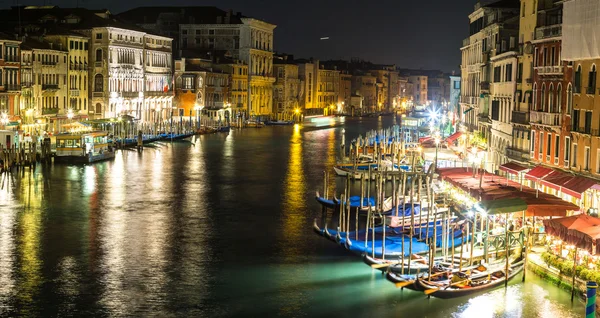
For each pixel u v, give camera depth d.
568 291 35.34
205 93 148.00
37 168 75.25
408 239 42.59
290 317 33.81
